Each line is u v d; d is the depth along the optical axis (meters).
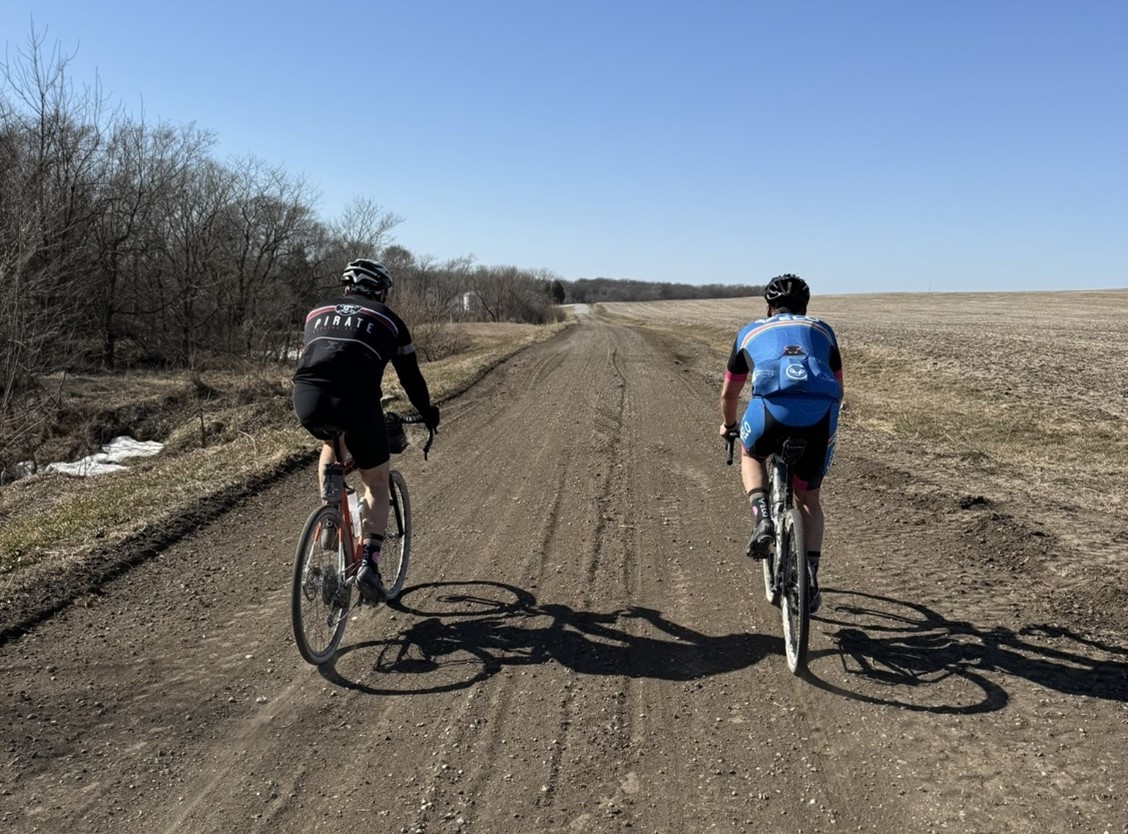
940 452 8.62
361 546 4.16
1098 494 6.73
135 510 6.20
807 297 4.16
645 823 2.64
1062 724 3.17
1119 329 29.98
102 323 23.36
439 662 3.85
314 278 29.77
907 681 3.57
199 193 26.45
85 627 4.22
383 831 2.62
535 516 6.42
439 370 17.22
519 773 2.94
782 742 3.11
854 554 5.30
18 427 12.62
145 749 3.10
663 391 14.62
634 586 4.85
